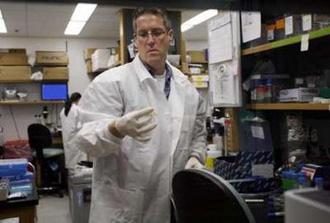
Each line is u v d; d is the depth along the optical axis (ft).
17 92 21.31
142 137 4.33
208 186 2.67
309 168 4.37
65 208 14.92
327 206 1.03
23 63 20.07
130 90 4.88
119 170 4.86
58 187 17.56
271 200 4.09
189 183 2.92
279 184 4.69
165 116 5.02
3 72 19.74
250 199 4.19
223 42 6.03
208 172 2.75
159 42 4.85
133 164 4.75
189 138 5.38
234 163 4.99
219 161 5.29
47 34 21.47
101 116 4.71
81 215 11.57
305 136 5.49
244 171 4.95
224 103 6.11
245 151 5.51
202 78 18.26
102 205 4.96
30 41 22.16
